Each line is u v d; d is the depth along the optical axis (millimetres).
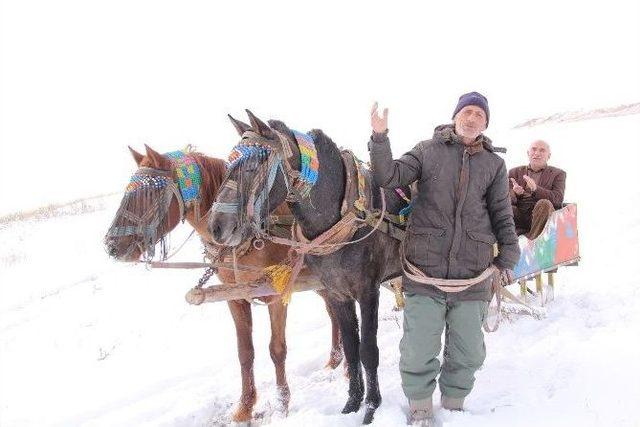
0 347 8000
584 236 9305
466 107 3707
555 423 3598
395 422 3771
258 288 4059
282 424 4125
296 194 3535
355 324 4254
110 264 12070
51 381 6520
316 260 3969
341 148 4023
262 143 3398
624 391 3857
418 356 3789
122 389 5953
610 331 4949
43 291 10781
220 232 3322
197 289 3920
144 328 8031
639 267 6949
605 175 13852
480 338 3844
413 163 3732
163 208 4145
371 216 3852
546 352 4742
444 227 3715
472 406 4039
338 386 5059
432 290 3768
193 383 5773
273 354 4805
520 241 5770
